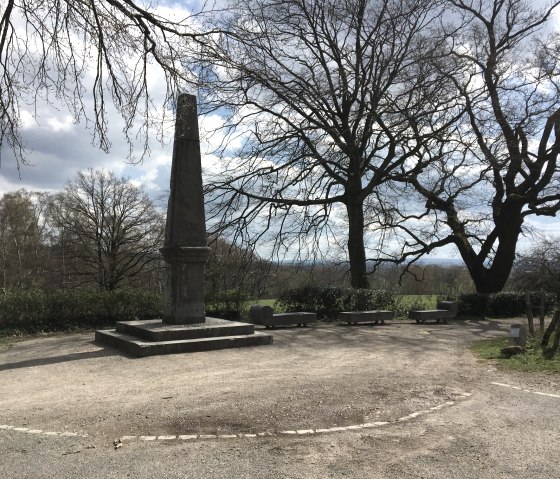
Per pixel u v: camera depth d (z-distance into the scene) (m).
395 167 23.30
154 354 10.73
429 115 21.52
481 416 6.65
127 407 6.84
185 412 6.61
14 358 10.51
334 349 11.97
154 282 33.97
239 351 11.34
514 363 10.13
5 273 41.38
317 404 7.05
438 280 30.19
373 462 5.05
